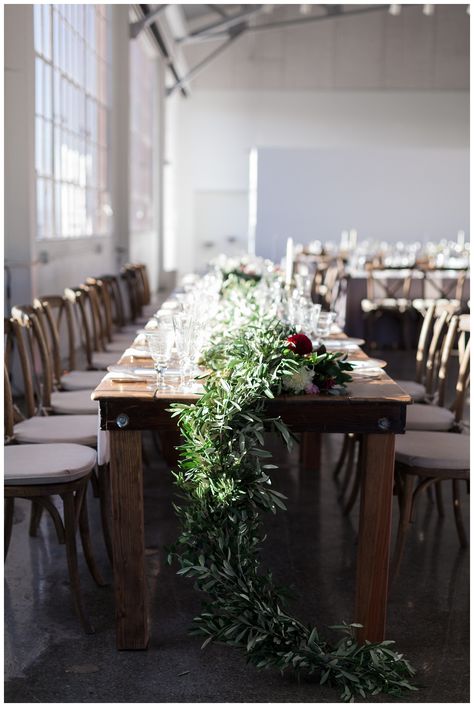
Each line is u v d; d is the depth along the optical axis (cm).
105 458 292
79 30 809
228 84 1720
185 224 1764
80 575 313
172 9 1274
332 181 1627
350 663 240
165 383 271
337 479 441
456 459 297
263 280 505
